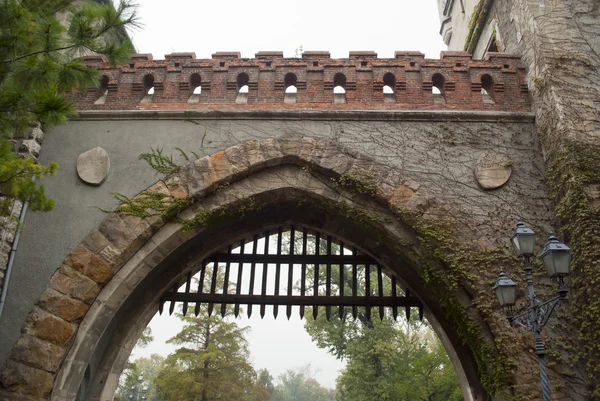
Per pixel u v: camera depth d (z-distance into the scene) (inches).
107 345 370.3
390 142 358.3
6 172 223.9
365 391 818.2
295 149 352.5
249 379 1145.4
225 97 383.6
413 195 336.5
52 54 237.5
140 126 371.2
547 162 345.4
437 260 324.5
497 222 331.9
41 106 231.9
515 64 392.8
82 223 341.7
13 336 311.1
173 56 401.1
